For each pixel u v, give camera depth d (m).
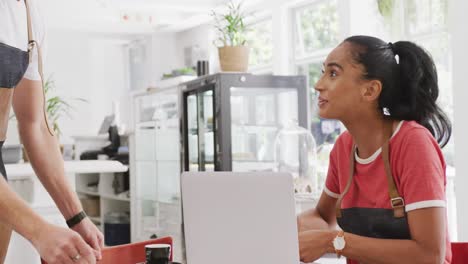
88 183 7.13
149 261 1.17
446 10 4.64
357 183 1.56
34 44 1.47
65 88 9.43
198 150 5.51
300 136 4.94
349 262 1.61
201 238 1.15
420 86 1.52
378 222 1.49
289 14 6.80
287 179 1.16
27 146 1.54
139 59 9.62
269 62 7.29
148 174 6.30
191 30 8.84
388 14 5.11
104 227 6.53
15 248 2.30
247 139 5.05
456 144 3.70
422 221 1.35
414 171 1.39
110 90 10.05
